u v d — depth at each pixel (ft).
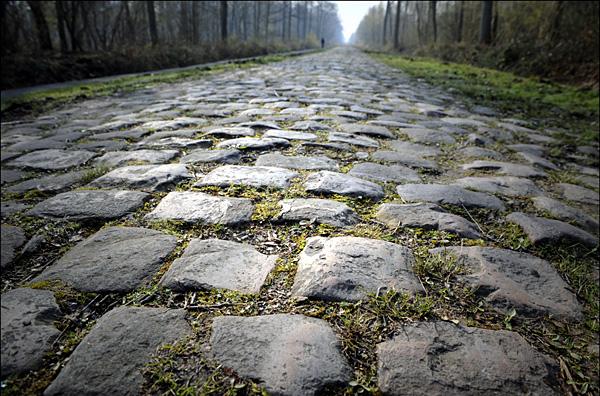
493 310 5.35
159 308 4.96
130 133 14.52
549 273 6.34
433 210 8.04
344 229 7.06
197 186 8.87
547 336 5.03
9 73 38.47
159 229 6.97
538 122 20.31
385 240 6.75
